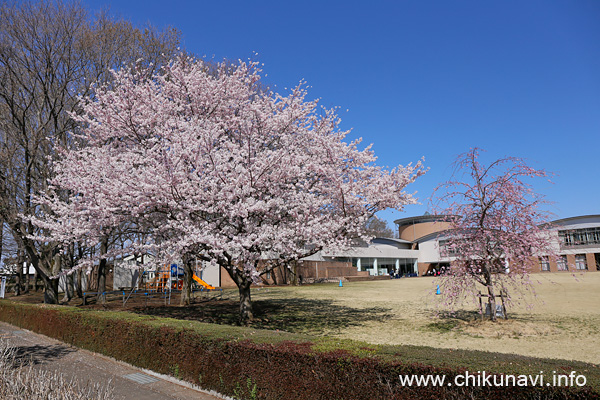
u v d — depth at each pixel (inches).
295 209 445.4
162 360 270.5
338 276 1704.0
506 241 450.6
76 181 425.1
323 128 559.2
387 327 494.0
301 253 467.5
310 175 505.4
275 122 538.0
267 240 432.5
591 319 500.1
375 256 2078.0
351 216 459.5
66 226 437.7
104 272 756.6
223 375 221.6
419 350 176.2
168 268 853.8
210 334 239.8
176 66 592.1
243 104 562.3
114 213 437.4
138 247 430.0
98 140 535.5
